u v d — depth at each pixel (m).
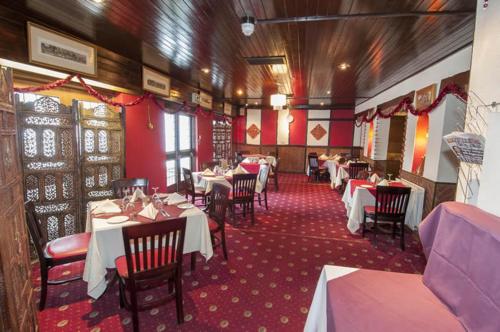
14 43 2.49
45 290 2.21
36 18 2.65
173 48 3.53
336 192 6.74
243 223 4.35
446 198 3.69
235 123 10.16
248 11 2.43
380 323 1.21
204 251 2.57
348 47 3.36
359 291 1.44
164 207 2.79
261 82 5.66
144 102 4.64
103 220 2.37
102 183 3.56
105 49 3.53
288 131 9.97
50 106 3.03
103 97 3.54
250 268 2.92
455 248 1.37
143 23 2.74
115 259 2.21
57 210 3.17
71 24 2.79
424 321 1.23
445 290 1.36
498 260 1.10
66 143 3.18
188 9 2.42
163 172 5.37
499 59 1.68
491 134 1.41
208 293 2.46
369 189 3.83
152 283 1.95
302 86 6.03
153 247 1.90
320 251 3.37
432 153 3.85
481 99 1.85
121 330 2.01
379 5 2.28
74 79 3.27
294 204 5.56
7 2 2.34
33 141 2.93
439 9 2.33
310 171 8.16
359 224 3.92
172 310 2.24
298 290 2.53
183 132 6.87
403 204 3.46
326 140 9.66
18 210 1.50
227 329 2.03
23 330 1.41
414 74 4.60
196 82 5.80
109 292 2.48
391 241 3.69
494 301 1.08
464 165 2.00
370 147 7.43
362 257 3.24
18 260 1.43
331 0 2.21
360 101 8.31
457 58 3.35
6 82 1.42
